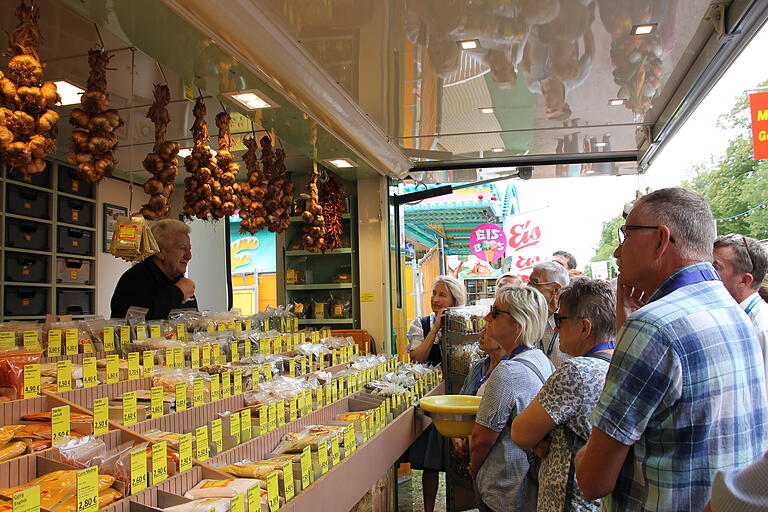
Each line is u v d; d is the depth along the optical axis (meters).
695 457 1.31
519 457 2.39
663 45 2.78
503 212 9.97
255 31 2.50
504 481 2.37
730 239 2.51
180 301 3.84
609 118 3.94
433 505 3.60
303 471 1.85
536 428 1.88
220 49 2.57
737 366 1.35
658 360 1.32
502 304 2.61
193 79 2.95
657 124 4.06
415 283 9.19
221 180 3.49
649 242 1.46
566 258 4.62
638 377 1.33
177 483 1.63
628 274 1.50
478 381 3.32
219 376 2.38
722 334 1.34
